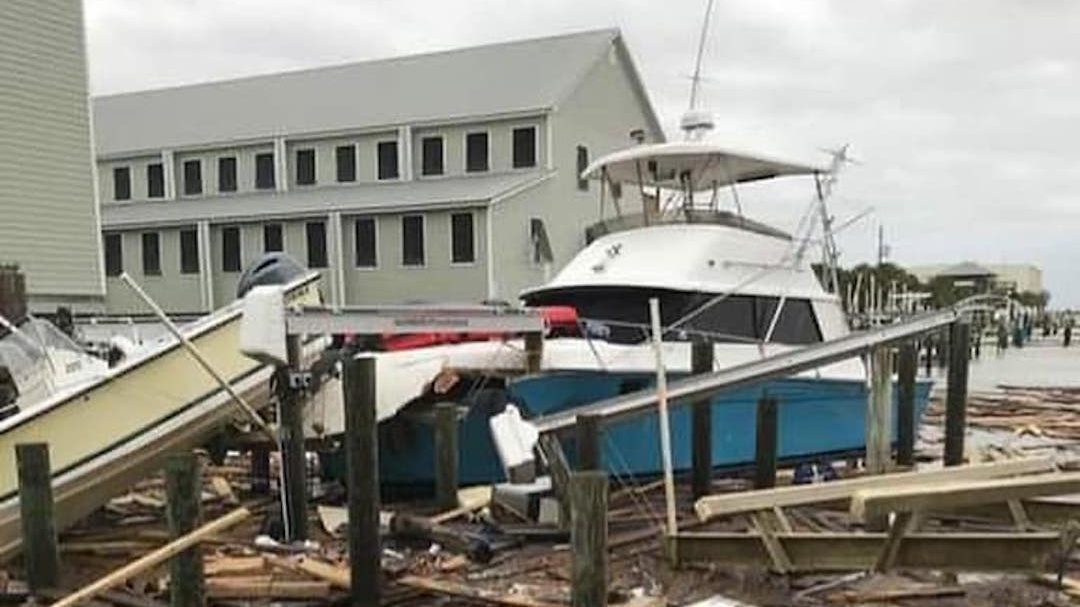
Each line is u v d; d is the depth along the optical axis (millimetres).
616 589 7488
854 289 20500
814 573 7566
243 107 36406
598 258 12305
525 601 7133
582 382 10547
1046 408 21734
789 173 13086
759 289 11992
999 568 6988
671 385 9781
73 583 7625
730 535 7727
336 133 32500
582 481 6039
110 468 8320
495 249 27531
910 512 6883
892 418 12852
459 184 29594
